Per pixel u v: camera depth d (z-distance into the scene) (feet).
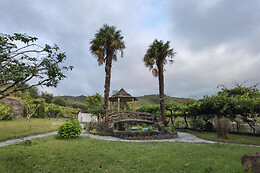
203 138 37.68
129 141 32.94
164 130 43.29
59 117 117.50
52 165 16.33
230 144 28.12
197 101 53.67
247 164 11.02
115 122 53.16
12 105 72.43
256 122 42.37
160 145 26.99
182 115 64.03
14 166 15.71
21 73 9.04
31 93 122.31
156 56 48.55
